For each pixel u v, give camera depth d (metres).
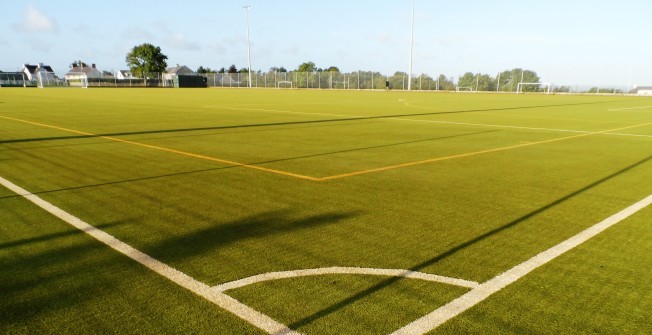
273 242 3.84
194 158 7.91
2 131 11.55
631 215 4.79
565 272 3.33
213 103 25.95
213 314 2.66
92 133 11.30
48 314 2.65
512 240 3.98
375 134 11.74
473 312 2.73
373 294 2.93
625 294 3.01
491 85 55.03
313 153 8.59
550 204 5.18
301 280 3.12
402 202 5.16
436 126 14.02
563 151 9.25
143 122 14.32
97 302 2.79
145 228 4.17
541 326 2.59
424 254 3.62
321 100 30.86
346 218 4.53
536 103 29.89
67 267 3.30
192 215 4.58
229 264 3.38
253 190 5.64
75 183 5.92
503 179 6.47
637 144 10.47
